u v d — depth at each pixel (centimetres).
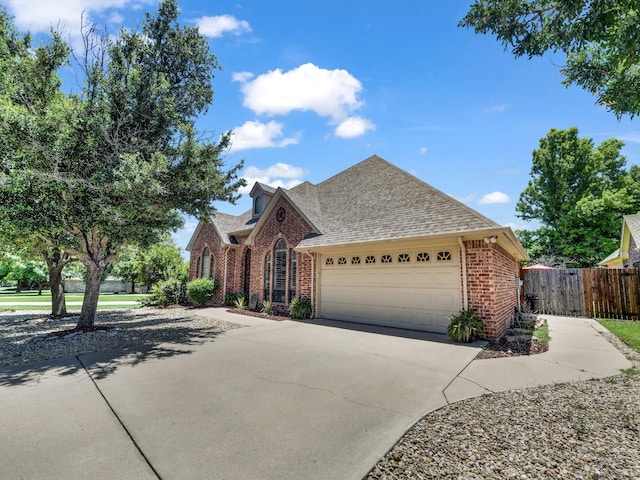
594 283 1300
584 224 2553
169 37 976
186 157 868
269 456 300
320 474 273
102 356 676
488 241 806
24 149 715
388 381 513
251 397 448
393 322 998
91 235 1100
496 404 419
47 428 355
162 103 904
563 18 362
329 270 1201
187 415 389
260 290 1516
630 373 545
